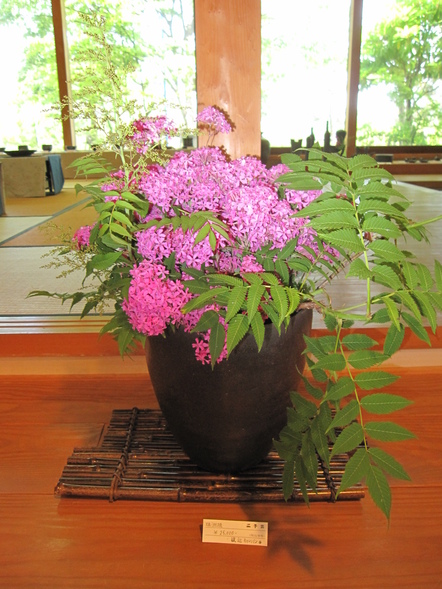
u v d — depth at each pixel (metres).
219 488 0.90
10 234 3.14
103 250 0.81
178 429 0.88
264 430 0.85
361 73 6.64
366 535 0.84
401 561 0.79
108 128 0.80
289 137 6.87
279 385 0.82
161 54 6.69
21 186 5.03
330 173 0.75
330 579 0.76
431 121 6.78
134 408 1.17
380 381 0.65
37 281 2.12
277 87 6.68
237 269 0.77
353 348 0.73
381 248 0.64
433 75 6.59
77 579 0.76
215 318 0.70
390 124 6.82
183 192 0.73
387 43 6.51
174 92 6.85
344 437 0.61
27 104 7.02
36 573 0.77
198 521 0.87
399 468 0.60
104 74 0.75
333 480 0.93
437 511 0.89
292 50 6.55
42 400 1.26
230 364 0.77
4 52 6.77
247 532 0.83
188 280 0.70
